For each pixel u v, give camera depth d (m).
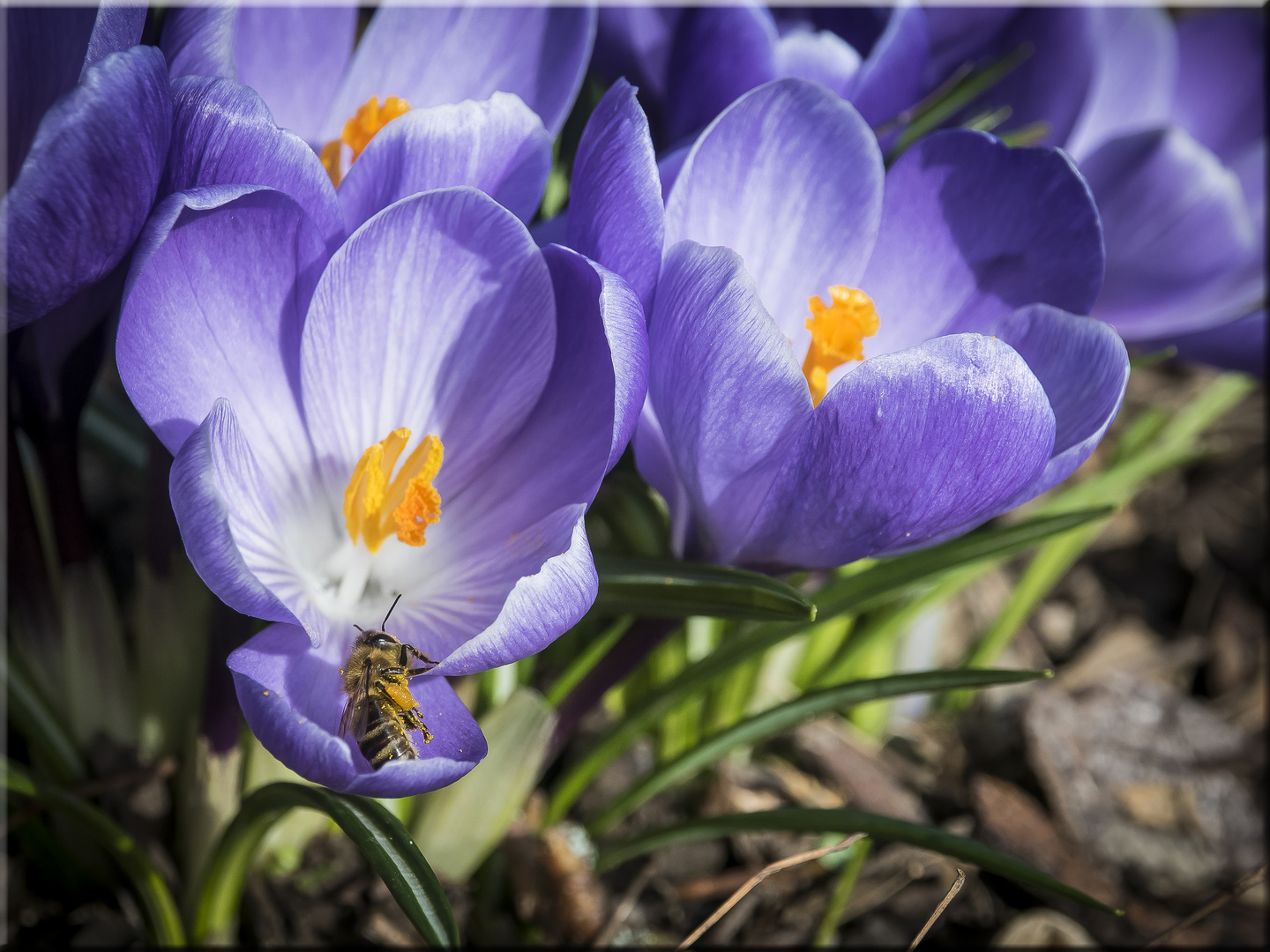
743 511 0.19
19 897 0.24
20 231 0.16
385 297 0.19
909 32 0.23
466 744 0.18
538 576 0.17
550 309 0.19
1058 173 0.20
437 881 0.18
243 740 0.23
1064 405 0.19
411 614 0.19
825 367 0.20
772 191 0.20
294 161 0.18
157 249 0.17
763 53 0.23
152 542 0.22
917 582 0.24
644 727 0.24
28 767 0.25
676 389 0.19
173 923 0.22
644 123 0.18
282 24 0.21
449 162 0.19
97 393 0.25
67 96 0.16
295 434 0.19
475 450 0.19
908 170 0.21
